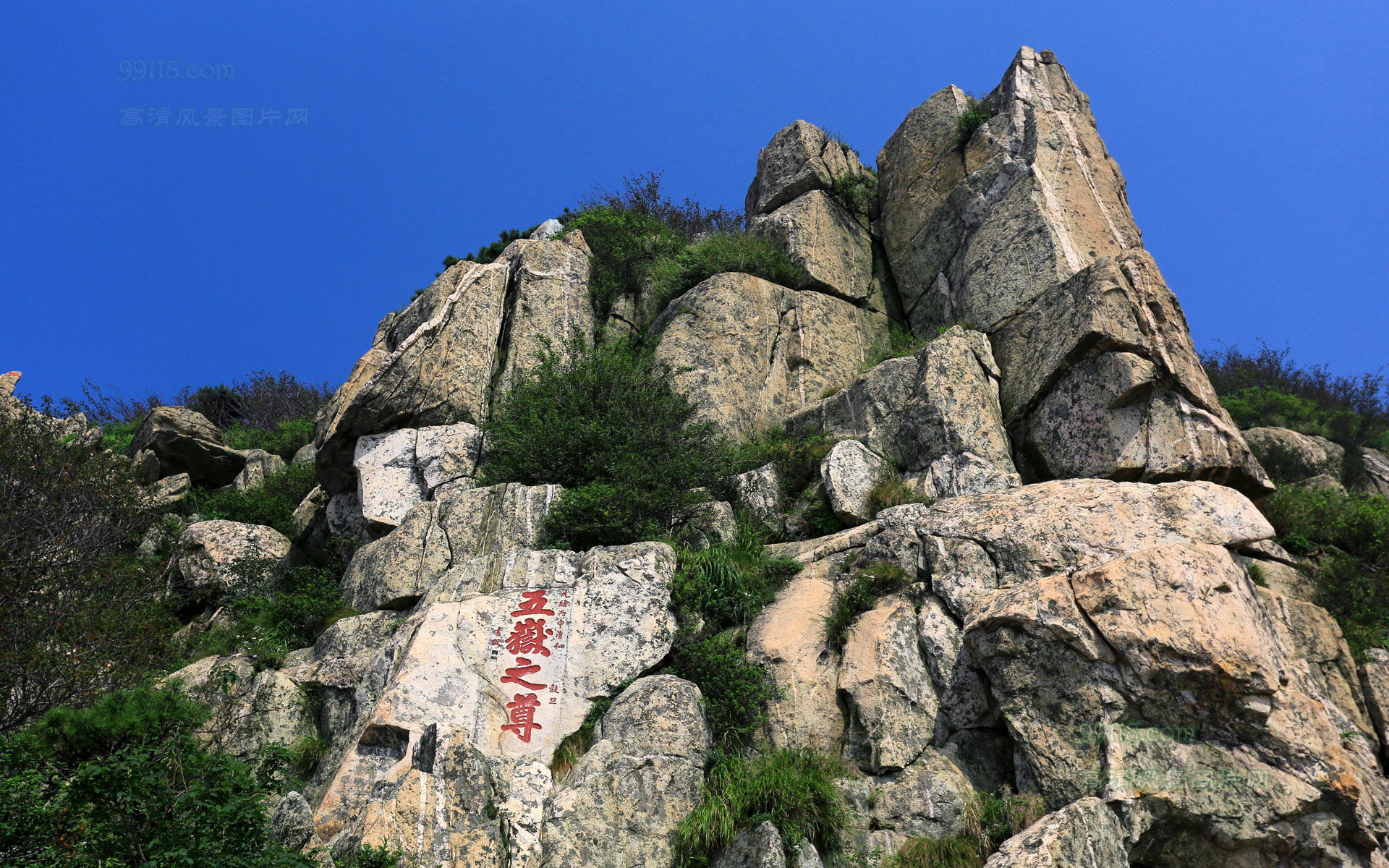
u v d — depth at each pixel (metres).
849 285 19.69
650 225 22.66
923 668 11.15
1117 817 9.21
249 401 32.22
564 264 19.72
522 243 19.88
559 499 13.62
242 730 11.79
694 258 19.42
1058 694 9.95
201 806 7.72
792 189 21.09
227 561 16.70
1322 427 21.36
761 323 18.08
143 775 7.86
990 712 10.69
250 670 12.60
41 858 7.44
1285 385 25.44
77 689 11.50
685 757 10.32
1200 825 9.22
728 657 11.38
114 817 7.77
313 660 13.01
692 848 9.48
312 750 11.77
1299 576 13.59
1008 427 15.52
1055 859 8.38
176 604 15.92
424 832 8.89
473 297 18.33
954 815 9.80
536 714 11.29
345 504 16.95
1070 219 17.47
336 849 8.88
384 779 10.06
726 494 14.90
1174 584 10.06
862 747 10.54
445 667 11.49
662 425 14.88
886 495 14.15
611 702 11.32
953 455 14.52
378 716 10.92
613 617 11.95
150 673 12.56
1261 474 13.88
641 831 9.58
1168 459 13.66
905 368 15.99
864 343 18.91
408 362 16.77
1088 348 14.73
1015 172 18.16
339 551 16.27
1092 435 14.37
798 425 16.75
